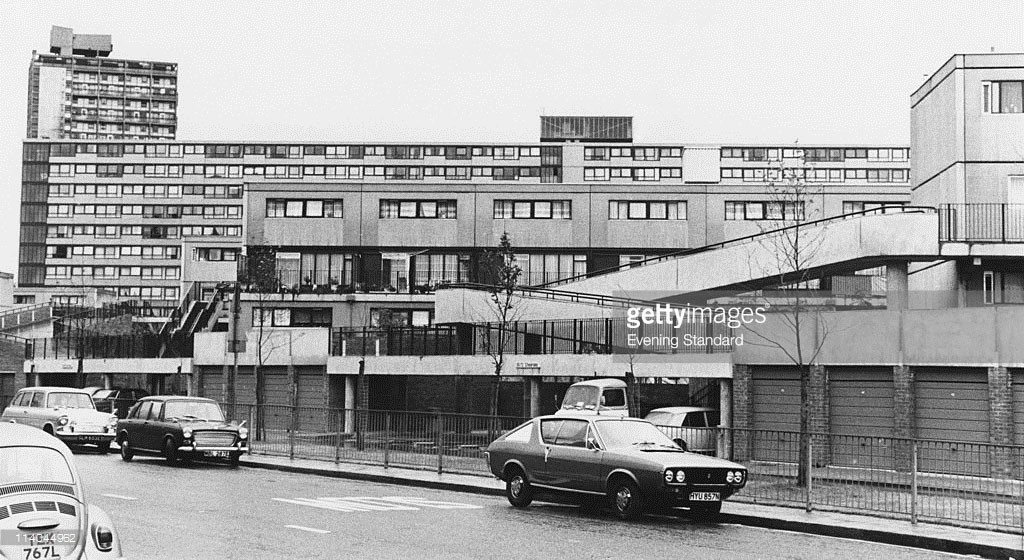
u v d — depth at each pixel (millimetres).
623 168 123812
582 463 16453
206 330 49125
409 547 12820
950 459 15281
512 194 53312
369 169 129125
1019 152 31516
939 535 13992
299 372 41844
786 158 123875
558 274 52812
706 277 33812
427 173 127938
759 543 13797
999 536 13922
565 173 121812
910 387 24938
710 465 15578
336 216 53312
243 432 27641
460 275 52844
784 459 17891
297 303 51562
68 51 172375
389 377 40188
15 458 9188
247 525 14781
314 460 26719
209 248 135250
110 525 9406
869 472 16312
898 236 29375
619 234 52844
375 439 25281
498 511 17000
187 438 25875
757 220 52500
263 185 53281
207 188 135875
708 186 53094
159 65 171500
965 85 32125
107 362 49281
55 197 137750
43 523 8836
